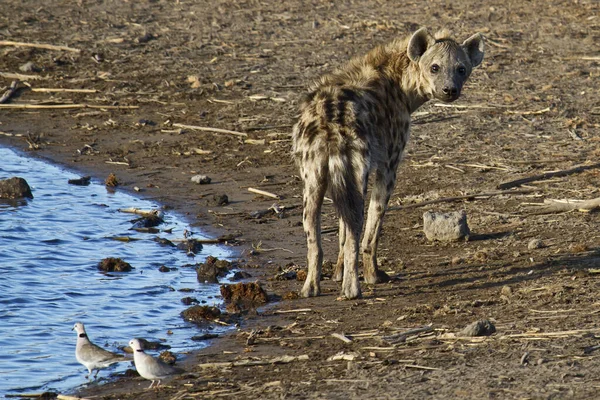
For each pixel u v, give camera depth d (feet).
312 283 95.40
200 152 152.35
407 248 109.70
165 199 134.82
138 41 207.92
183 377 75.92
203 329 89.61
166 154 152.97
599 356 71.61
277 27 212.84
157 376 72.18
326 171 88.63
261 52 197.26
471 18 211.00
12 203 133.80
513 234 110.93
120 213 130.11
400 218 119.96
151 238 119.85
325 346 80.69
